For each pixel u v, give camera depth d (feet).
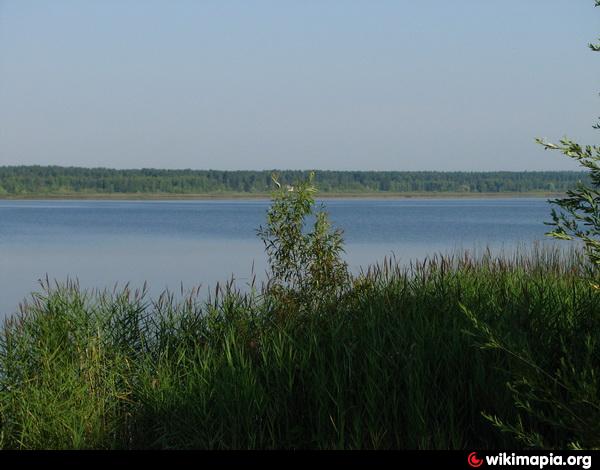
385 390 27.53
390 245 146.92
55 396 29.76
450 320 31.19
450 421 26.17
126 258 128.26
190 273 101.81
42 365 31.24
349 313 34.86
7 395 29.96
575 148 19.45
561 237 19.71
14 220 301.22
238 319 34.71
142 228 237.66
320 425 27.02
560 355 27.25
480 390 26.94
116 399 30.68
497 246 129.08
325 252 37.50
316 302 36.68
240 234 203.00
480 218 303.48
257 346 32.68
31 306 34.65
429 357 28.50
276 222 37.58
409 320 31.42
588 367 23.29
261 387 28.40
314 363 29.86
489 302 33.09
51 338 32.14
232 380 28.73
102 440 28.76
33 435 28.53
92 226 251.60
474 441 26.61
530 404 25.32
